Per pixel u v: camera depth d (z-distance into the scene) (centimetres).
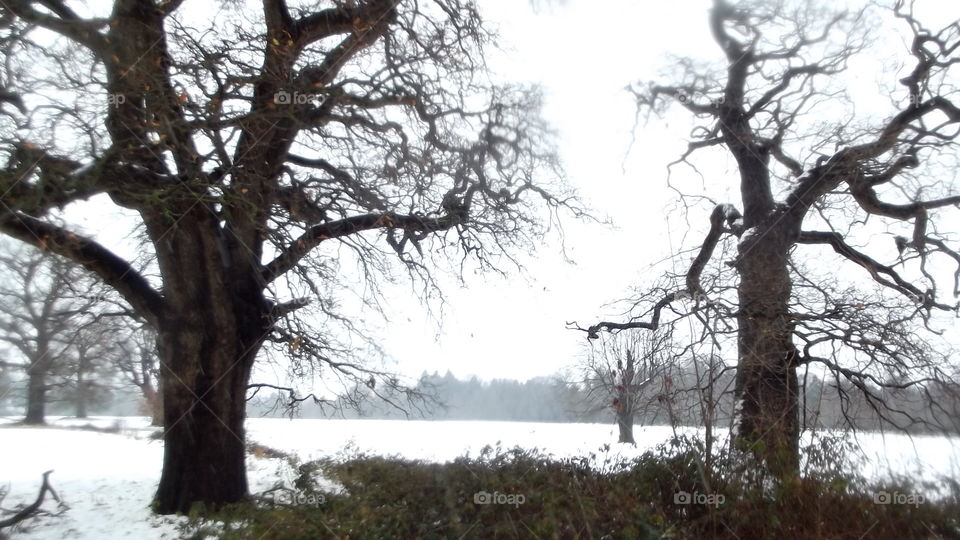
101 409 3186
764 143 1472
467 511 912
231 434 1102
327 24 1122
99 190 910
